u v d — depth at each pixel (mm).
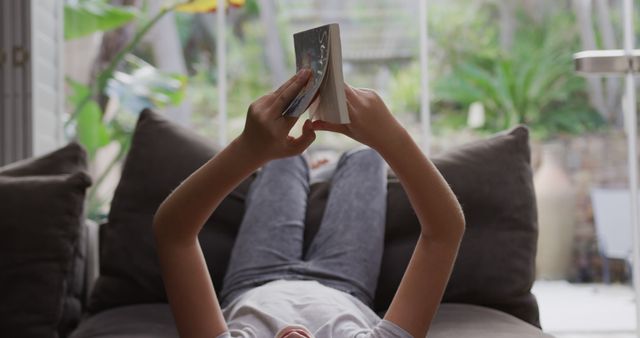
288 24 4973
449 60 5238
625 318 4453
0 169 2498
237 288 2209
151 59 4441
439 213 1462
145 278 2469
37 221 2268
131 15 4410
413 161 1415
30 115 3697
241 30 4883
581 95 5371
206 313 1502
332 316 1696
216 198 1441
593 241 5320
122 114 4328
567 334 4289
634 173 3680
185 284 1501
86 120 4242
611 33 5348
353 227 2275
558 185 5352
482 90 5293
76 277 2443
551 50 5344
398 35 5105
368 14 5082
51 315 2244
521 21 5332
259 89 4879
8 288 2232
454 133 5238
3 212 2264
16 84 3697
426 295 1506
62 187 2307
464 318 2166
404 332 1496
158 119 2645
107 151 4254
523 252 2428
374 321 1952
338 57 1260
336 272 2188
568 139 5379
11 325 2221
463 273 2375
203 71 4590
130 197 2539
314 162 2842
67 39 4258
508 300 2387
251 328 1653
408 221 2439
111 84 4324
